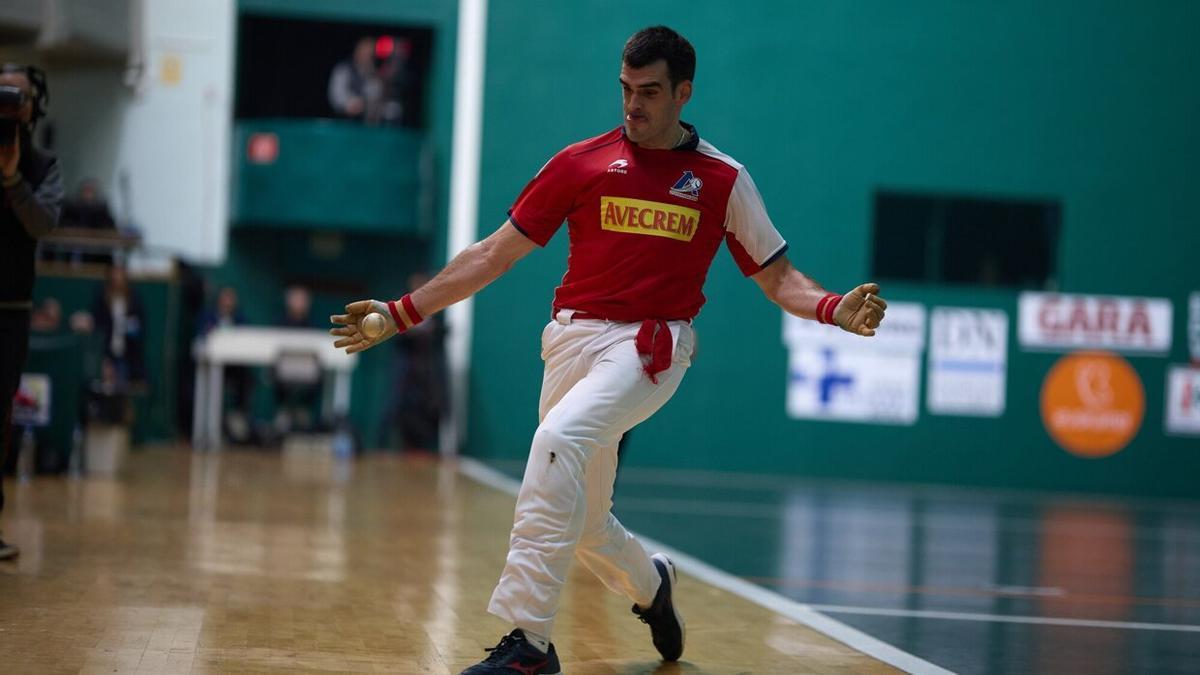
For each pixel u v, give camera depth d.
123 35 17.28
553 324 5.10
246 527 9.59
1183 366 21.58
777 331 20.84
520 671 4.61
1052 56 21.52
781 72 21.14
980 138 21.42
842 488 19.67
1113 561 11.41
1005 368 21.23
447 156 20.62
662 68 4.77
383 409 20.12
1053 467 21.28
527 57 20.73
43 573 6.90
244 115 20.81
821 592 8.34
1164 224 21.67
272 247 20.33
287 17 20.42
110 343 15.95
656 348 4.88
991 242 21.62
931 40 21.33
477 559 8.59
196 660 4.98
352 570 7.76
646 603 5.40
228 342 18.41
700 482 19.12
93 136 19.59
